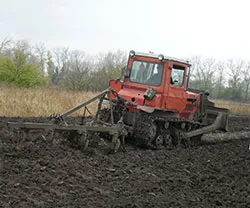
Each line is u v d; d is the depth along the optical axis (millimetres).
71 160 8352
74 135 9703
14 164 7582
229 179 8453
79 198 6430
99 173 7984
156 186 7520
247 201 6996
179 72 11992
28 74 31625
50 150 8836
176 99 11852
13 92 18234
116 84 12164
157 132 11523
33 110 16422
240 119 24859
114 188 7184
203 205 6727
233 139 15227
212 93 61000
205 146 12750
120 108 11328
